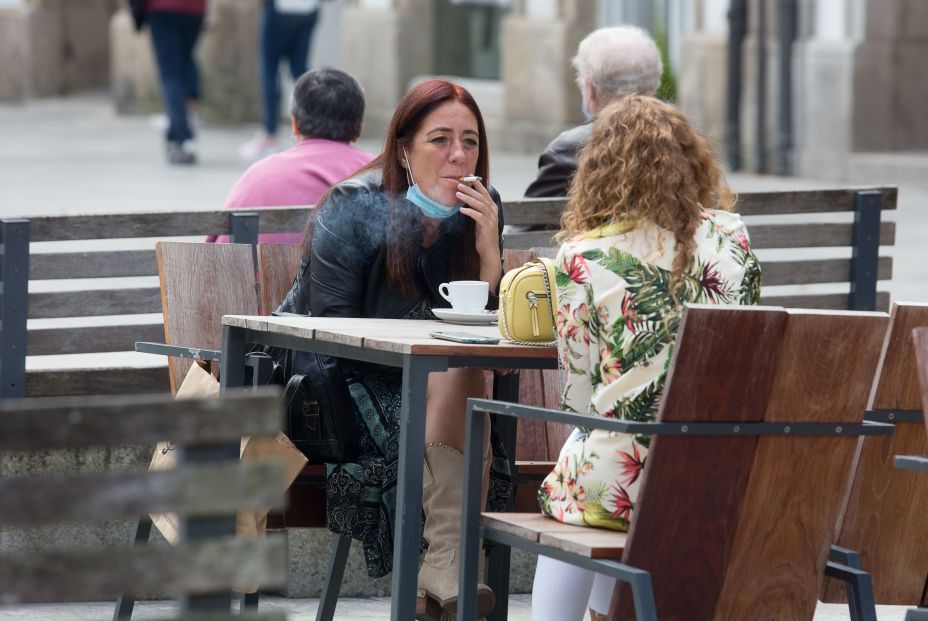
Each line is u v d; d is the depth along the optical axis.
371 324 12.00
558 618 11.12
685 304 9.62
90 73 77.25
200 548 7.26
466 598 10.84
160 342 16.64
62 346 16.34
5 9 75.06
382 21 57.75
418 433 10.78
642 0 51.34
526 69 53.19
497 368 10.91
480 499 10.84
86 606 14.80
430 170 12.98
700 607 9.98
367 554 12.25
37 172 44.59
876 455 11.32
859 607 10.39
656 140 10.46
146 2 46.22
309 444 12.33
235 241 16.45
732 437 9.78
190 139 47.44
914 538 11.46
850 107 44.69
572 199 10.75
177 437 7.29
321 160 17.78
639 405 10.23
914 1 44.97
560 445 14.76
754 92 46.28
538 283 10.96
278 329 11.78
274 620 7.45
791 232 18.67
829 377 9.95
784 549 10.16
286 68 61.75
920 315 11.25
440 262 13.16
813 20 45.81
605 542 9.94
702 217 10.59
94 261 16.28
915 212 37.78
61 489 7.08
